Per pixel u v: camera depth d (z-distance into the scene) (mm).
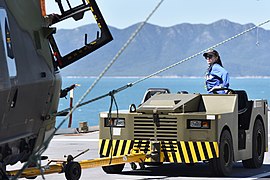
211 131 20328
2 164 13703
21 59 13766
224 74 22344
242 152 22031
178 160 20516
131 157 20156
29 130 14398
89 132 34750
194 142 20453
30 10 14516
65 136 32750
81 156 25625
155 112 20641
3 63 12945
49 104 15211
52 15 15781
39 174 16547
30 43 14234
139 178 20672
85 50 16062
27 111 14117
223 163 20734
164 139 20625
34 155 11164
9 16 13531
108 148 21078
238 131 22188
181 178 20641
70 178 17391
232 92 22281
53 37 15867
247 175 21344
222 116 20641
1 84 12797
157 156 20578
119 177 20859
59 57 15930
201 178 20625
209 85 22578
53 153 26375
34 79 14203
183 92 22062
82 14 16078
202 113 20750
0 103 12875
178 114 20500
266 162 24531
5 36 13188
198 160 20438
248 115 22500
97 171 22000
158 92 22281
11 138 13656
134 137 20859
